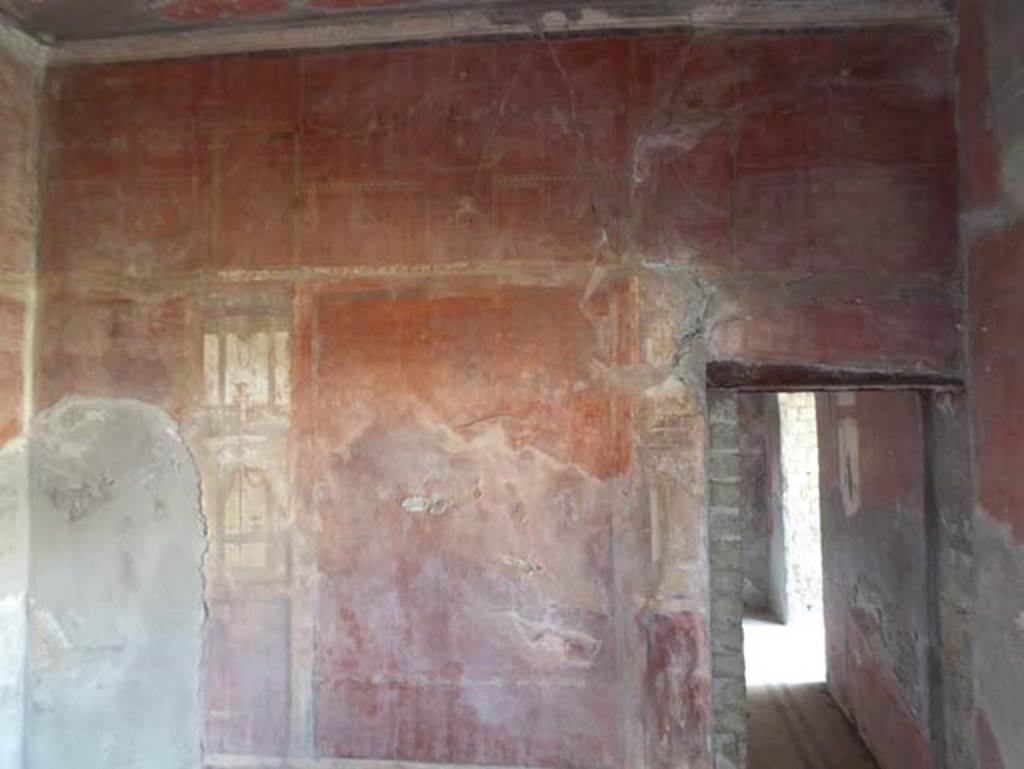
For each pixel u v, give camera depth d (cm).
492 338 330
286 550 336
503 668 323
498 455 328
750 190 321
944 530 322
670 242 323
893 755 402
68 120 355
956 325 308
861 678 463
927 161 313
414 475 331
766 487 834
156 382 346
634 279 324
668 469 319
